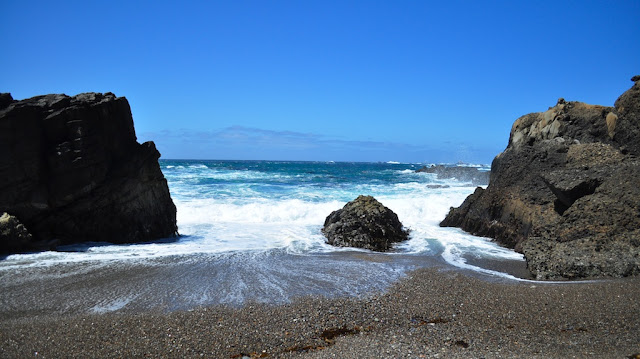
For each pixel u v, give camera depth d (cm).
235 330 686
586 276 962
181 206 1956
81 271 1011
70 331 674
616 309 732
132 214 1416
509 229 1434
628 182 1130
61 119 1296
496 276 1026
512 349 611
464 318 738
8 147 1205
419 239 1516
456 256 1260
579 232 1085
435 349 617
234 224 1770
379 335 672
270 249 1313
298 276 1009
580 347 607
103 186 1360
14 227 1170
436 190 2781
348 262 1162
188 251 1256
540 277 995
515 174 1566
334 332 686
